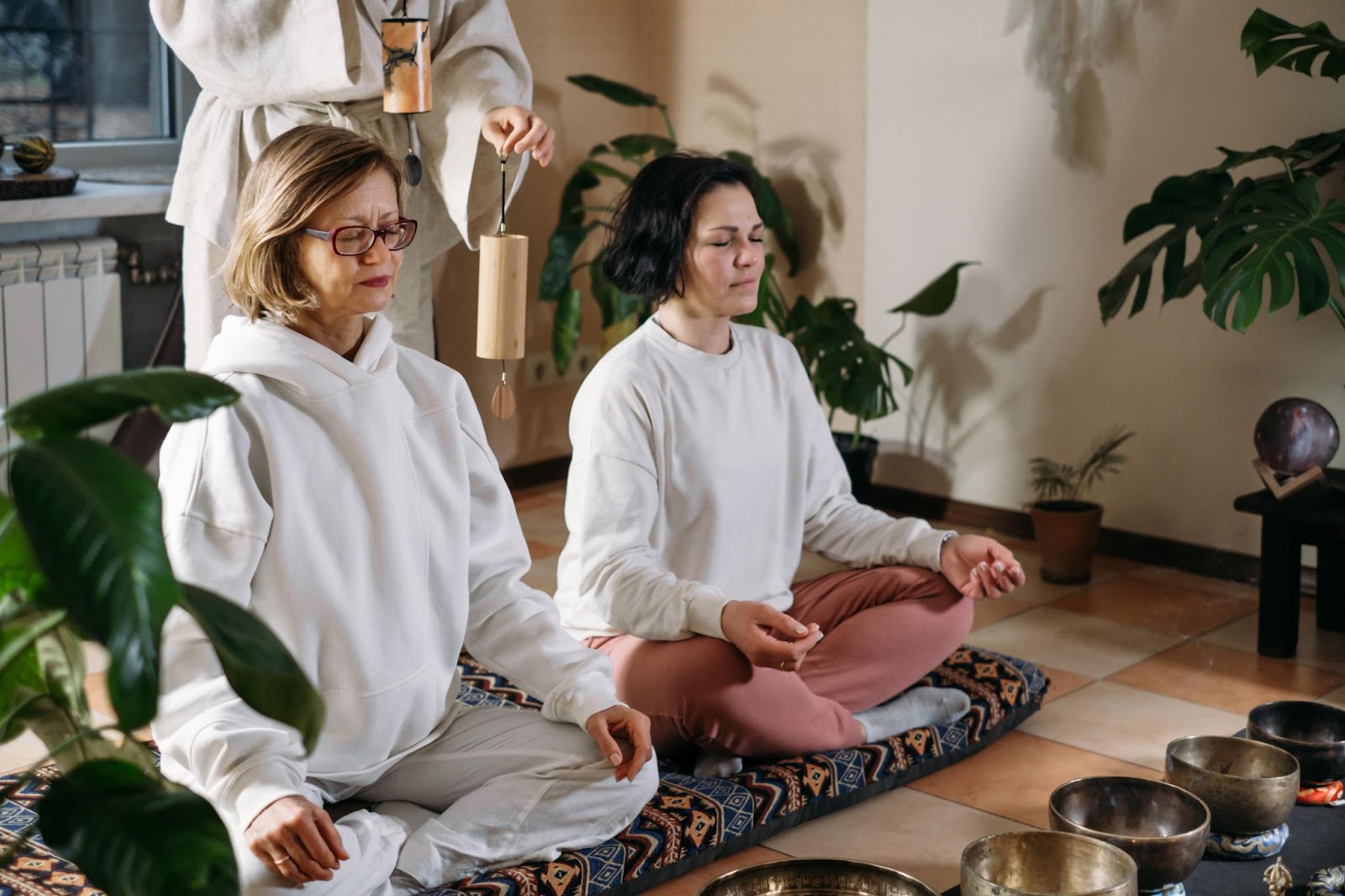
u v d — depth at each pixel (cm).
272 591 172
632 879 196
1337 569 314
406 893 182
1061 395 378
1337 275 279
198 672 164
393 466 180
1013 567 237
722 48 434
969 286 389
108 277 345
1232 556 354
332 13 248
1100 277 365
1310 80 325
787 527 246
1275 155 310
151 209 345
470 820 187
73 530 84
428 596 186
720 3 432
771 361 243
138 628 84
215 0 253
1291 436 295
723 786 216
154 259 365
